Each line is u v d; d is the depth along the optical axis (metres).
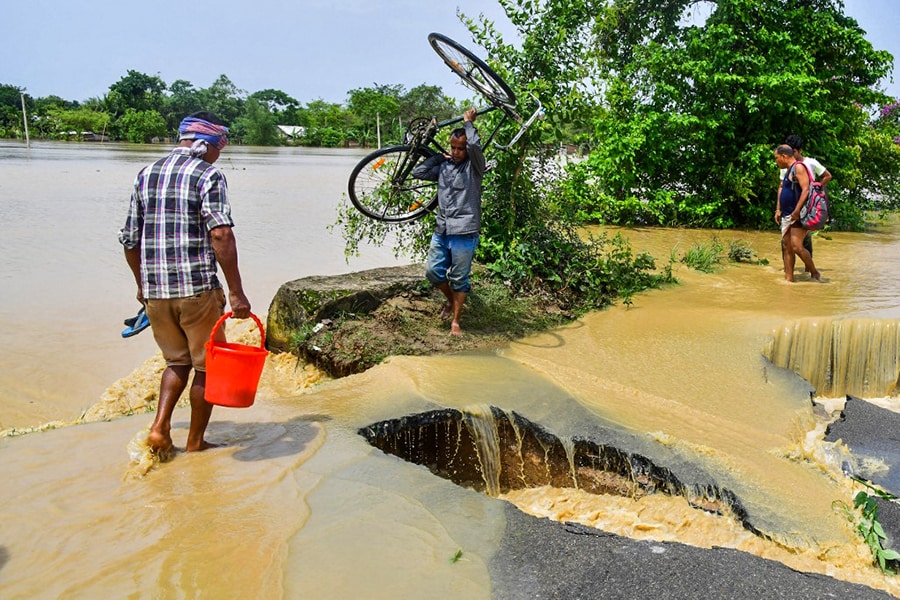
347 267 11.59
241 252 12.52
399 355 6.33
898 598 3.27
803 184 9.09
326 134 90.75
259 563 3.32
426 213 7.54
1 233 13.83
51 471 4.20
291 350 6.93
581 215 14.67
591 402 5.41
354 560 3.36
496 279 8.02
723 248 11.67
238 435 4.74
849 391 7.02
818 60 14.89
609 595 3.17
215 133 4.50
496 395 5.41
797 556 3.76
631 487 4.59
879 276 9.87
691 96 14.83
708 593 3.20
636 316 7.82
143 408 6.32
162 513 3.74
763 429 5.24
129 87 92.75
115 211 17.39
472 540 3.58
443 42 6.67
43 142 74.81
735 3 13.87
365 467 4.29
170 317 4.33
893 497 4.32
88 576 3.20
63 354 7.66
